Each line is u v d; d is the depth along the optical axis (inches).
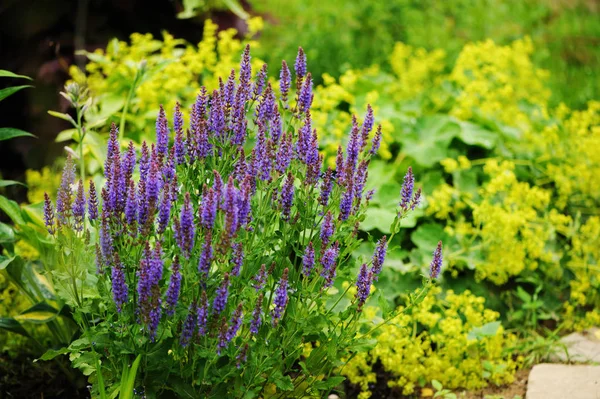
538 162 117.6
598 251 108.6
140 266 76.9
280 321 81.3
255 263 81.0
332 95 113.7
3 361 95.0
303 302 80.6
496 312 98.8
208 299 78.4
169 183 79.8
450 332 95.6
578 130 122.3
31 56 113.7
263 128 81.0
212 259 76.0
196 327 78.2
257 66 113.6
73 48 115.2
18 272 92.0
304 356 94.0
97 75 113.7
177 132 80.4
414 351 95.3
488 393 94.8
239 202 76.7
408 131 115.2
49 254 92.0
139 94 108.7
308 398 86.7
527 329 102.4
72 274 79.8
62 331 93.8
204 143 80.3
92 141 96.7
